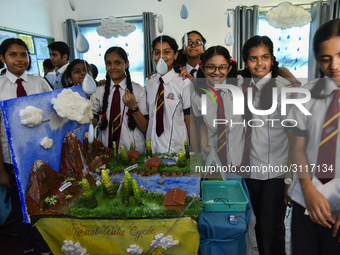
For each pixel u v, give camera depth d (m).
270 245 0.97
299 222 0.69
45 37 4.55
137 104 1.61
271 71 0.87
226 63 0.76
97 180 1.20
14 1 3.86
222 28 4.35
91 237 0.97
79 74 1.74
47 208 0.99
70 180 1.13
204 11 4.36
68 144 1.19
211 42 4.44
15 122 0.92
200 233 0.97
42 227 0.98
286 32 4.08
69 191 1.08
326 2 3.84
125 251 0.97
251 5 4.20
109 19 1.24
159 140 1.48
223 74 0.74
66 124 1.22
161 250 0.96
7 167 1.48
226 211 1.00
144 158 1.44
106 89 1.61
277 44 4.17
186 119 1.25
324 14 3.88
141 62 4.84
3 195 1.70
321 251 0.69
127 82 1.59
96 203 1.00
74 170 1.18
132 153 1.41
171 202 0.96
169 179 1.18
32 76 1.63
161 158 1.39
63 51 2.47
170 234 0.94
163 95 1.47
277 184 0.78
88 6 4.82
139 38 4.76
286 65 4.15
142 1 4.59
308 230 0.68
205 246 0.96
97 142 1.45
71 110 1.19
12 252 1.66
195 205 0.95
